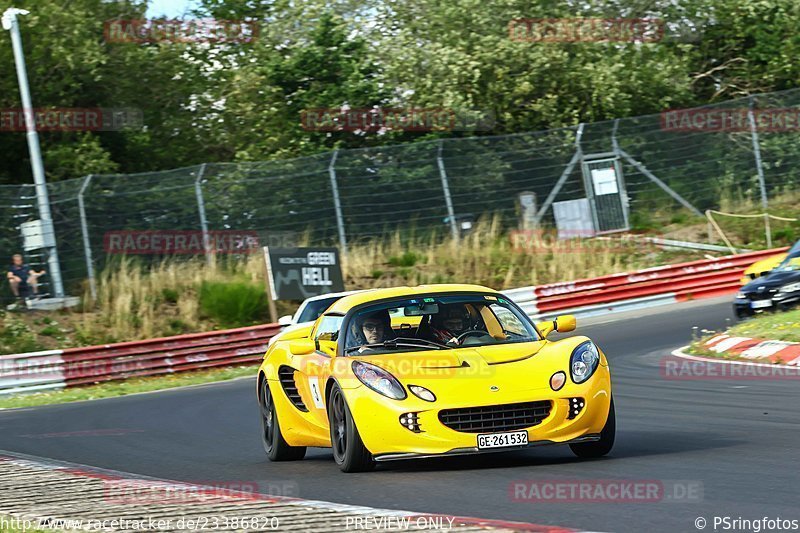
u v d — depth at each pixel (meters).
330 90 117.00
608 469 26.88
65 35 103.38
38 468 33.38
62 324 87.12
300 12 125.38
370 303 32.06
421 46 120.56
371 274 96.38
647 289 92.44
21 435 47.56
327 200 98.50
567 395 27.45
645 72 122.06
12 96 101.69
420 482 26.59
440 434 26.97
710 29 135.00
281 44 126.69
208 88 116.56
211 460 35.44
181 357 79.88
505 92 117.88
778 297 67.38
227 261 95.75
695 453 28.91
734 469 25.84
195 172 96.56
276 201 97.38
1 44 101.12
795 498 21.88
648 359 58.53
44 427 50.56
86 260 90.88
